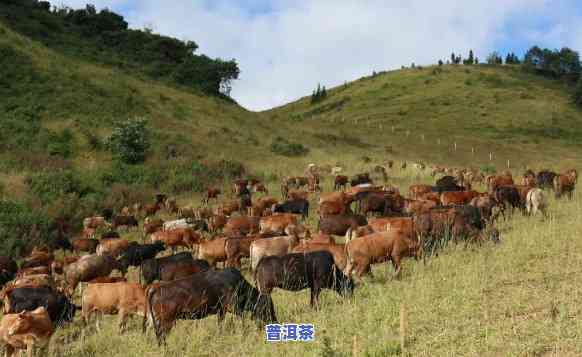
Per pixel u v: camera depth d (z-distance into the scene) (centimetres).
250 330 1021
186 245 1775
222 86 7062
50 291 1160
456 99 10375
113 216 2497
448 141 6819
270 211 2050
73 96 4441
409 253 1261
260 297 1039
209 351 945
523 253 1260
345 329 938
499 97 10238
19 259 1956
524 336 802
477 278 1095
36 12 6681
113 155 3634
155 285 973
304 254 1095
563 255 1214
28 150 3447
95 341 1055
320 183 3334
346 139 5806
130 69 6219
